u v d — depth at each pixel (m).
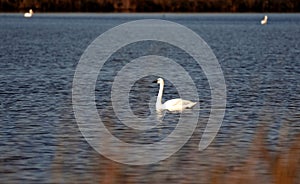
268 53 77.56
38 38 107.19
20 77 50.47
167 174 22.44
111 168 21.06
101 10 198.38
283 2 195.75
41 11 199.38
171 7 197.00
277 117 33.12
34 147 26.03
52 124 30.97
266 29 137.00
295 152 21.34
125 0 199.25
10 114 33.62
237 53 77.88
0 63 62.69
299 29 136.38
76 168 23.05
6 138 27.70
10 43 94.75
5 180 21.66
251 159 23.97
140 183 21.44
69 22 157.75
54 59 68.00
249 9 195.25
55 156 24.59
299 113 34.28
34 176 22.08
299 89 43.69
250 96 40.44
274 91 42.69
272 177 21.59
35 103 37.34
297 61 66.38
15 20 166.88
